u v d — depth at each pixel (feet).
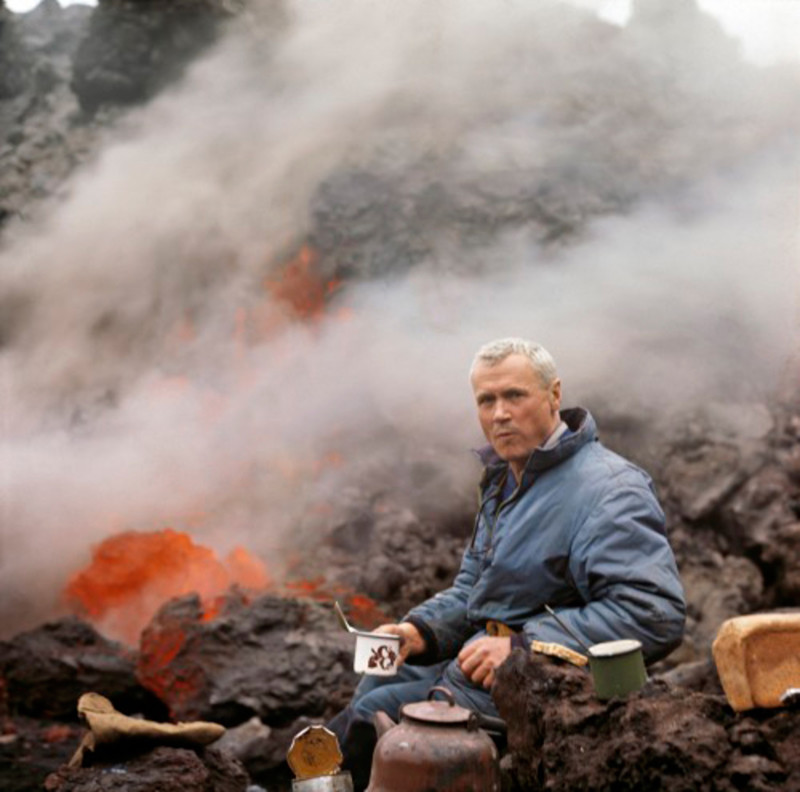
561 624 9.23
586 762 7.93
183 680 19.92
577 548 10.02
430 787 8.11
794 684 7.84
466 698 10.37
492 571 10.49
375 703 11.08
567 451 10.34
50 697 20.88
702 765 7.29
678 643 9.79
